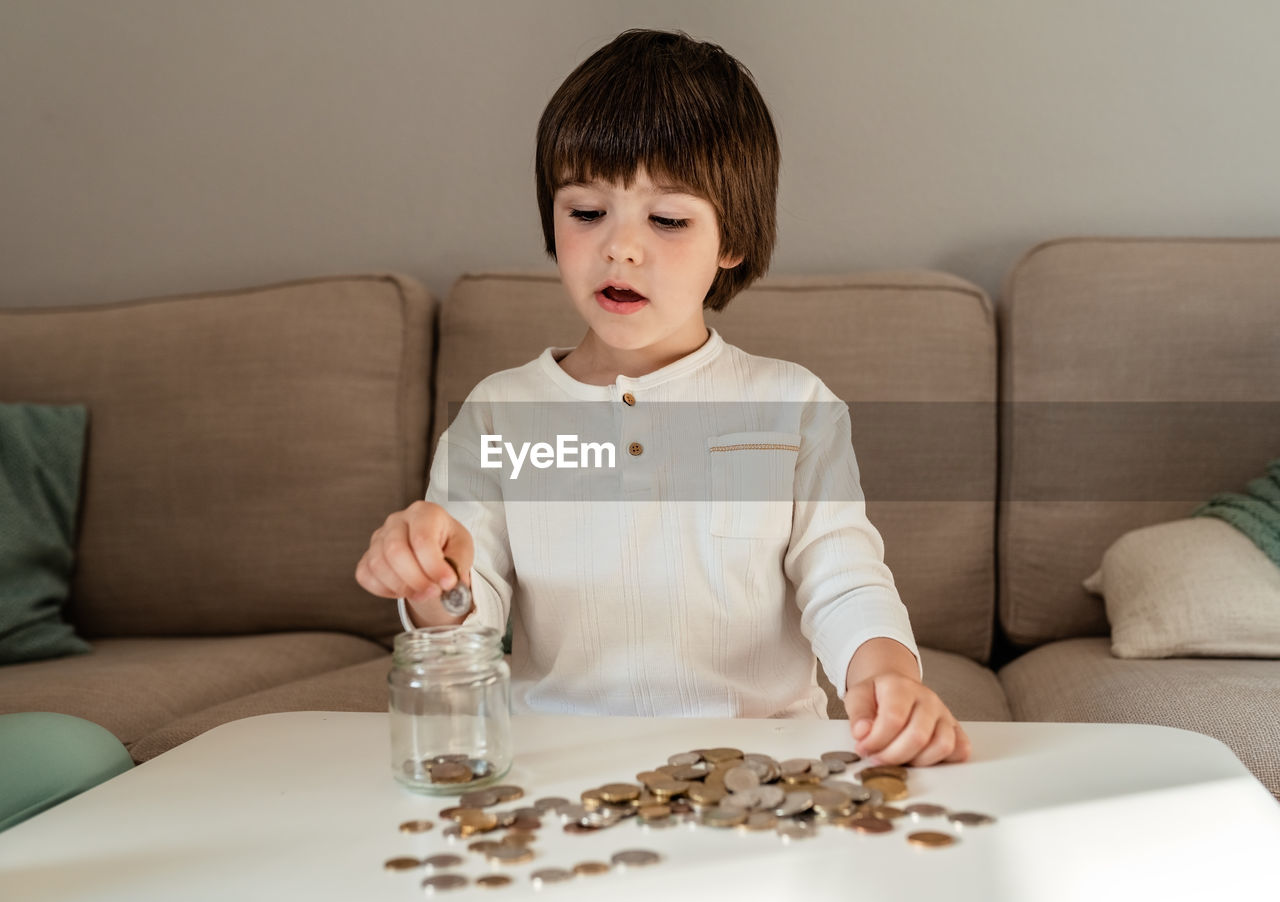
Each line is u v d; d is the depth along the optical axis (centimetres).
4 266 228
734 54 202
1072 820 65
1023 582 172
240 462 183
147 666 153
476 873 60
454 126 212
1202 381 168
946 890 57
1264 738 112
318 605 181
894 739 75
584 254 109
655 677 113
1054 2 195
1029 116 197
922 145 200
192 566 183
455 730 73
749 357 125
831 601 103
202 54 219
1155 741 78
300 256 218
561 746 80
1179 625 143
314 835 66
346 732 85
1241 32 192
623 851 61
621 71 110
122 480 185
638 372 122
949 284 180
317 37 215
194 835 67
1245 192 193
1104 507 170
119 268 224
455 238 213
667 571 114
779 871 59
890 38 199
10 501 175
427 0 211
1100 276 174
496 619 109
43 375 191
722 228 113
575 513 117
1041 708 136
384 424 183
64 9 223
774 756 77
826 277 183
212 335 188
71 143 224
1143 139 195
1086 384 171
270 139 218
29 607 169
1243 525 150
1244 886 57
